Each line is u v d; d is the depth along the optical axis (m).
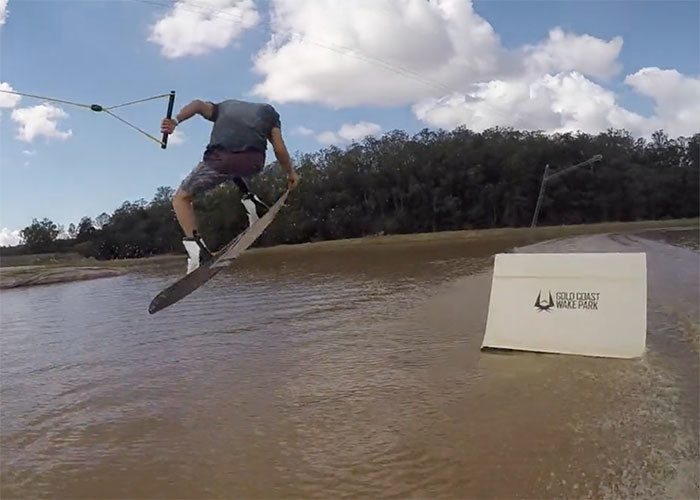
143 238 68.50
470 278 18.53
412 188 66.75
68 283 29.75
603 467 5.21
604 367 8.19
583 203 73.94
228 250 5.88
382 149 71.38
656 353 8.58
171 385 8.71
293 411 7.19
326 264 30.52
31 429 7.21
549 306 9.35
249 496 5.14
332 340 11.03
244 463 5.82
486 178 69.62
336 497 5.03
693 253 22.45
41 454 6.39
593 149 75.88
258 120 5.32
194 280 5.79
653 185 77.38
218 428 6.80
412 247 41.72
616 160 77.81
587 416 6.39
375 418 6.77
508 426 6.27
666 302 12.10
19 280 29.05
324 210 65.25
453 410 6.85
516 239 44.16
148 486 5.46
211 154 5.32
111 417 7.46
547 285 9.42
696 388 7.03
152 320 15.05
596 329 8.91
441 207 67.44
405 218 66.94
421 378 8.20
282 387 8.20
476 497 4.86
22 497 5.39
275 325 13.05
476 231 58.19
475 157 69.31
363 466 5.56
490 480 5.12
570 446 5.68
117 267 41.91
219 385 8.54
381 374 8.52
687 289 13.45
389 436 6.22
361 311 14.07
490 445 5.82
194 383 8.73
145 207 71.88
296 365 9.36
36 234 79.06
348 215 65.19
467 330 11.05
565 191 72.44
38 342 13.20
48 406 8.12
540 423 6.30
